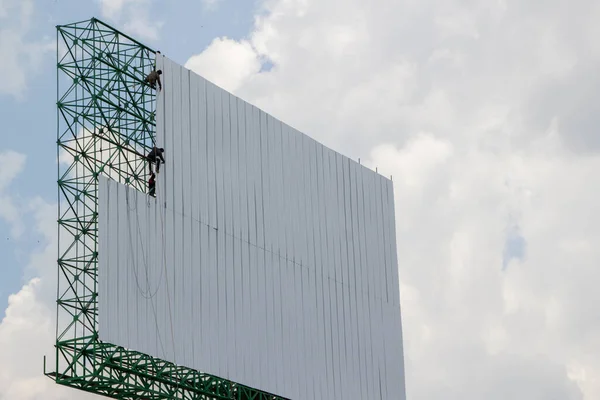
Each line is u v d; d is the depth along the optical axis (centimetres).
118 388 8025
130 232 8025
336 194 9681
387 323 9900
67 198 8069
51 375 7781
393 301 10012
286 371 8888
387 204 10212
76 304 7888
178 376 8350
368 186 10038
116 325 7812
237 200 8800
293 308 9056
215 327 8438
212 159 8669
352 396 9388
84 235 7994
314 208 9431
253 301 8750
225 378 8431
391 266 10081
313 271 9288
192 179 8500
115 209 7962
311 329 9162
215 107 8775
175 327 8175
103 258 7831
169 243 8256
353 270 9675
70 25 8325
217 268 8544
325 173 9625
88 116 8206
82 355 7819
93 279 7906
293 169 9325
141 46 8506
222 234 8625
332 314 9381
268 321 8831
